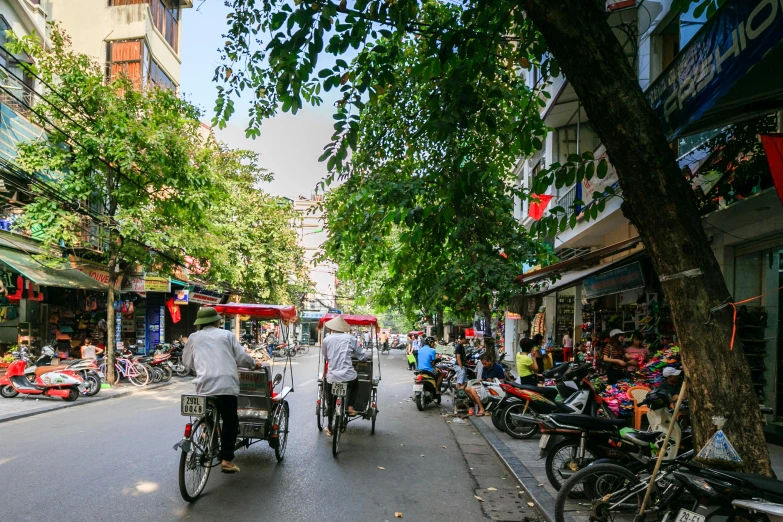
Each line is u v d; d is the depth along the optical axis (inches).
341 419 293.0
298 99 218.8
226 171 930.7
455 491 230.7
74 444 296.2
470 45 225.3
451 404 526.6
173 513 190.5
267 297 1036.5
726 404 137.7
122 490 214.4
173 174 566.3
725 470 139.0
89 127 540.1
